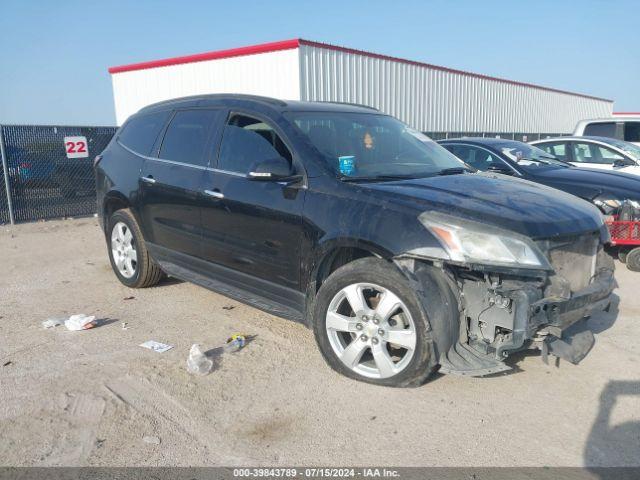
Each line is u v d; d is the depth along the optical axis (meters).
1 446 2.96
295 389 3.58
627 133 11.49
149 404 3.39
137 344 4.31
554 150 10.11
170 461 2.85
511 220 3.28
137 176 5.39
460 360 3.32
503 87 26.53
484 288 3.31
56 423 3.18
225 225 4.43
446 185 3.88
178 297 5.51
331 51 16.91
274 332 4.56
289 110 4.40
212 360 3.99
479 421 3.23
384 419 3.24
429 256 3.24
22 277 6.37
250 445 2.99
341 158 4.04
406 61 20.02
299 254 3.89
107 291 5.75
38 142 10.66
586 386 3.67
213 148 4.71
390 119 5.19
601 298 3.61
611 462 2.86
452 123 23.14
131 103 21.70
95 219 11.02
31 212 10.73
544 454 2.92
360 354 3.62
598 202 6.68
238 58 17.52
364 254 3.80
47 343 4.34
